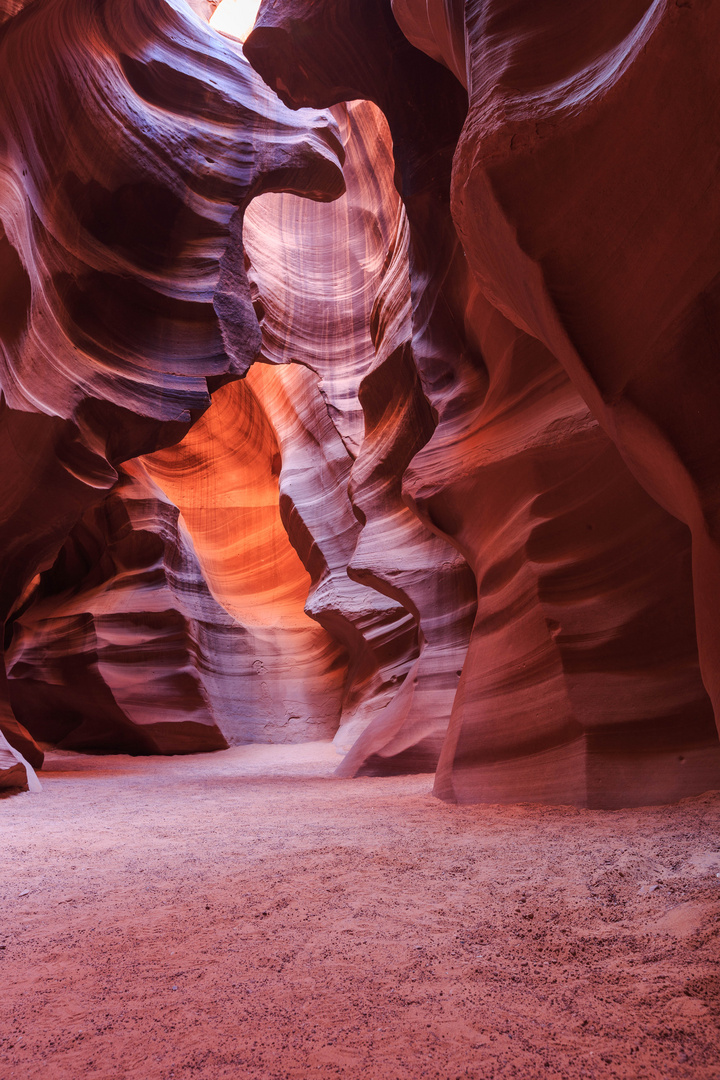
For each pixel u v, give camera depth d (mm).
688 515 3287
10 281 8594
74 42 9977
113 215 10945
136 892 3621
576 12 3777
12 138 8930
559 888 3299
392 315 13266
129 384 10812
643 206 3150
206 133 11984
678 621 5602
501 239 3822
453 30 6160
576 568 6254
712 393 3025
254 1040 1996
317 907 3227
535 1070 1789
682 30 2678
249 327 12102
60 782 10539
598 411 3756
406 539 12461
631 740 5449
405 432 12734
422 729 10320
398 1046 1936
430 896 3320
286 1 9711
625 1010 2088
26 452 9672
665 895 3035
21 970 2594
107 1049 1970
